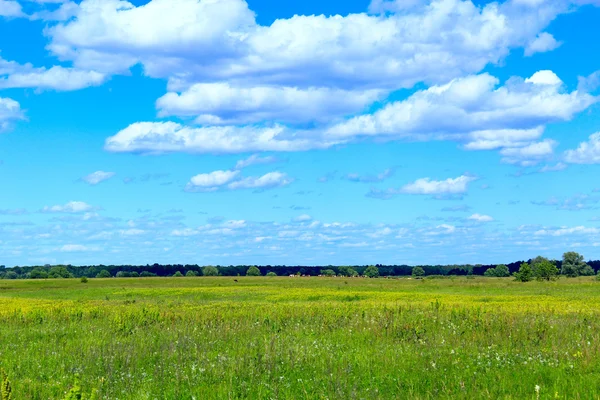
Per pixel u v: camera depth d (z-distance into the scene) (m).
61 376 13.41
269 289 67.62
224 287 75.38
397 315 25.45
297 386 11.83
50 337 20.86
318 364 13.96
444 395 10.89
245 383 11.77
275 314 26.19
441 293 57.09
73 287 82.31
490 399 10.60
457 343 17.23
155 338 19.19
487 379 12.12
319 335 19.89
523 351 15.66
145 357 15.52
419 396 10.66
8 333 21.53
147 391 11.72
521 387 11.44
